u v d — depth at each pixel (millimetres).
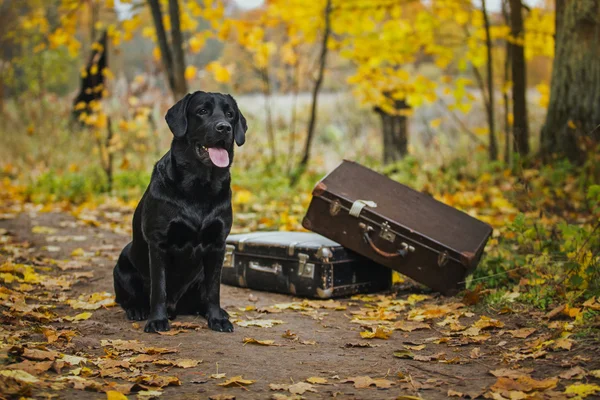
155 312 4570
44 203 10164
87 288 5734
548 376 3420
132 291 4855
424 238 5453
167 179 4527
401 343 4281
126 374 3471
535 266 5297
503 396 3176
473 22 11422
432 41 11320
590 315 4250
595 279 4766
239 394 3252
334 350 4125
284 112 16344
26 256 6559
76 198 10469
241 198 9188
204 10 11500
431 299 5520
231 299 5688
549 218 6211
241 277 6059
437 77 16391
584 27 9023
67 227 8180
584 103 9047
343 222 5613
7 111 14242
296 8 11305
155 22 11062
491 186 9195
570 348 3766
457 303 5184
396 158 12711
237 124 4742
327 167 13062
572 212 7391
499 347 4039
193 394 3232
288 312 5262
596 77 9008
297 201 9266
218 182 4578
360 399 3195
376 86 11352
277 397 3184
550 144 9297
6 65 15484
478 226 5836
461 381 3449
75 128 13305
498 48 13414
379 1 11195
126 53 19297
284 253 5734
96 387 3182
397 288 6055
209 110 4508
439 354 3893
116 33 12188
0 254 6457
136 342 4090
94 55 13867
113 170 12188
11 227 8008
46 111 13094
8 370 3217
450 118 14859
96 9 13305
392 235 5512
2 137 13031
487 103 10867
